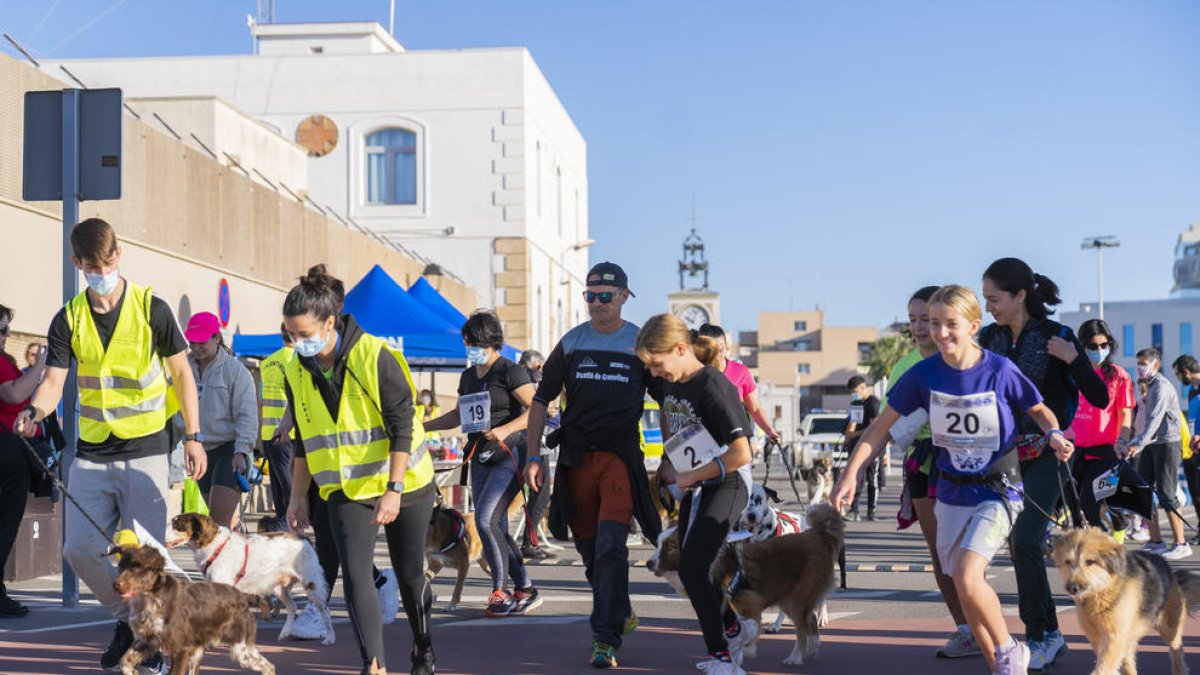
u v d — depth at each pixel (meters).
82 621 8.84
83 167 9.30
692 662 7.48
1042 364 6.92
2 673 7.00
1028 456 6.89
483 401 9.42
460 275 38.78
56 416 9.90
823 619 8.75
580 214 49.59
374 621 6.29
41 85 14.89
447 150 38.84
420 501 6.49
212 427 8.83
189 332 8.78
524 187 38.66
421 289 18.61
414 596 6.59
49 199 9.32
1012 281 6.98
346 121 38.78
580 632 8.59
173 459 9.56
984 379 6.00
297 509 6.75
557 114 44.47
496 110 38.72
